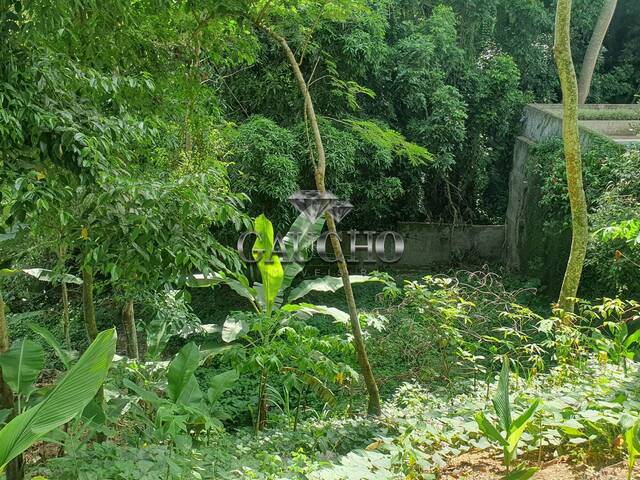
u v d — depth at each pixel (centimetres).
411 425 516
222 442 562
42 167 501
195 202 543
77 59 641
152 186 530
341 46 1534
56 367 1121
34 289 1144
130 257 526
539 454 493
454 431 506
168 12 701
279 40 693
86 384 367
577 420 492
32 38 496
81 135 478
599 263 1123
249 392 1063
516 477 385
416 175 1889
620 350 671
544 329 695
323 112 1619
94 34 619
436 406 638
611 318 1089
